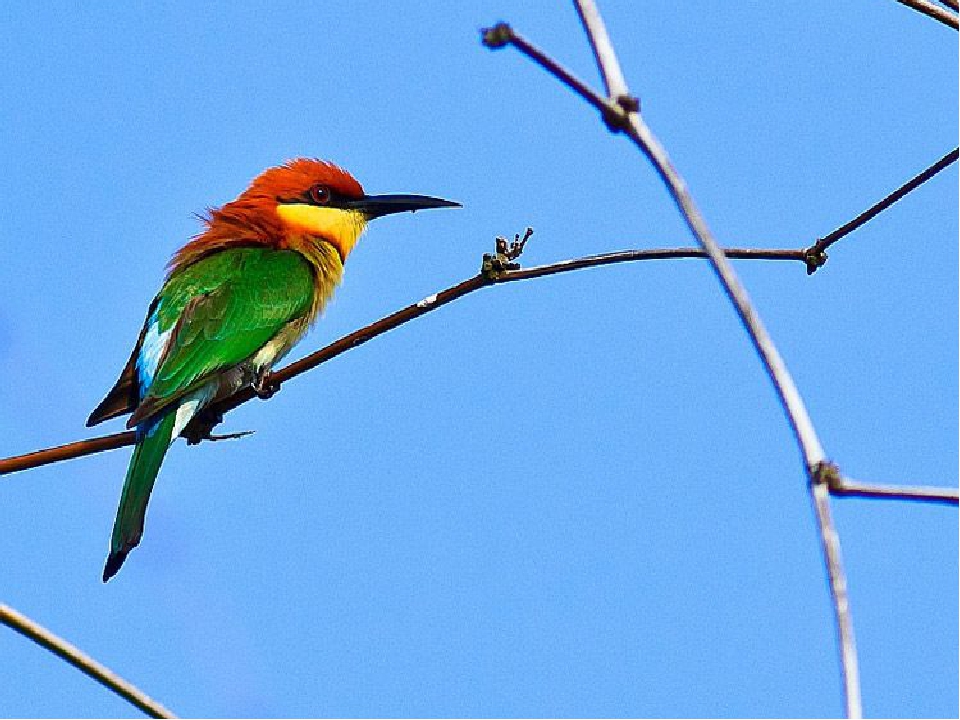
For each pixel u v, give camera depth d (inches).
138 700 254.7
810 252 373.7
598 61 212.2
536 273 370.0
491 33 207.8
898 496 189.3
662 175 202.1
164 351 456.1
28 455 366.9
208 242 512.1
